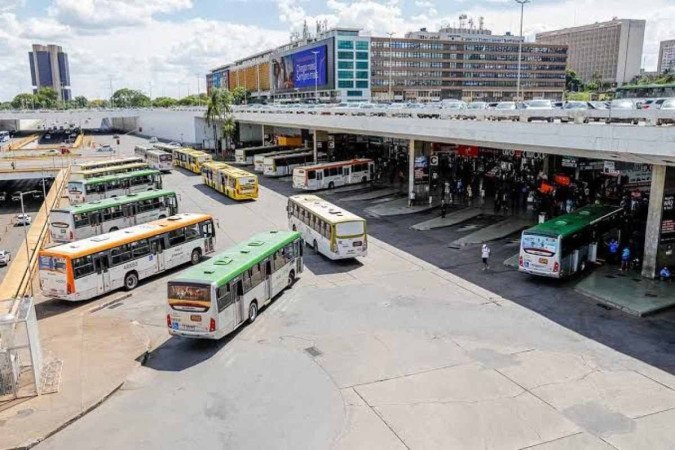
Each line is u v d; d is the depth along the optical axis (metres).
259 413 15.77
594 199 40.09
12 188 76.56
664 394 16.41
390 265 29.81
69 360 18.97
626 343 19.94
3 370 16.44
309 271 28.95
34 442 14.40
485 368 18.14
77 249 24.69
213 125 91.69
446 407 15.89
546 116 27.88
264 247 24.39
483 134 31.88
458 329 21.28
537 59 169.12
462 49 162.00
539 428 14.82
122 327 21.95
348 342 20.28
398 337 20.64
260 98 173.00
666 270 26.48
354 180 56.91
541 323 21.78
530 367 18.16
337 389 16.97
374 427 14.98
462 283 26.69
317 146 67.25
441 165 60.44
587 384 17.03
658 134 21.69
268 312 23.42
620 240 30.91
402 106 51.50
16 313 16.62
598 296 24.36
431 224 39.00
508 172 51.69
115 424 15.39
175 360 19.27
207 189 57.75
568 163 44.34
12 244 45.84
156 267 28.31
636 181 41.12
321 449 14.09
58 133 151.38
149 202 39.12
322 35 143.62
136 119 145.38
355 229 29.62
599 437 14.39
